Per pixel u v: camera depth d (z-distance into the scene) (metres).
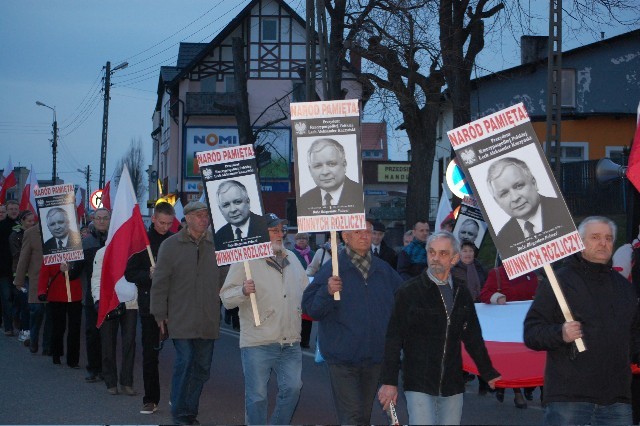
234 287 8.33
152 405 10.09
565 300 6.04
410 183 27.52
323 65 24.47
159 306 9.21
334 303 7.45
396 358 6.39
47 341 14.77
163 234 10.63
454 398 6.35
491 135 6.40
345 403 7.42
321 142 7.70
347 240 7.71
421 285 6.37
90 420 9.66
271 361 8.18
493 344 8.51
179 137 58.12
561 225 6.27
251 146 8.59
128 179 10.89
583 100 40.31
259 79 56.59
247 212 8.44
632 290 6.20
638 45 40.22
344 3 27.30
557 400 6.01
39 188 13.23
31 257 14.77
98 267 11.58
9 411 10.10
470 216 13.55
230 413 10.27
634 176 7.76
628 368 6.10
